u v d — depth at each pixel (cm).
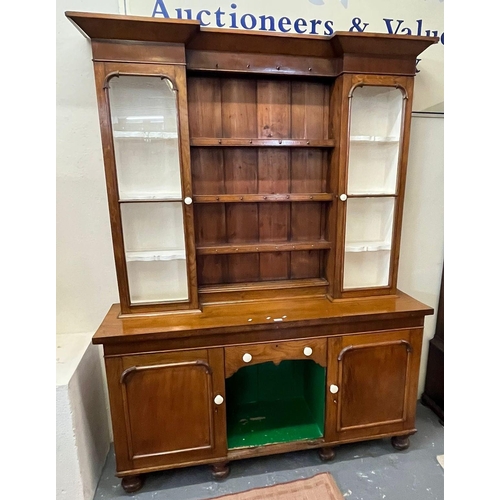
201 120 151
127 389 136
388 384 156
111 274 165
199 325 135
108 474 157
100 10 142
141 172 148
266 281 169
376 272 176
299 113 158
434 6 165
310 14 155
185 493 145
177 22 120
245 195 149
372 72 143
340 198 150
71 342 159
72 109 148
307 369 180
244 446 152
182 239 156
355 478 151
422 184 184
